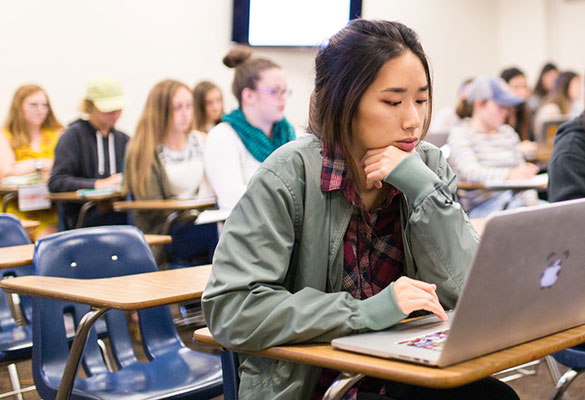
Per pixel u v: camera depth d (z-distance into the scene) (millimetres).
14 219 2752
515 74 6902
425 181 1306
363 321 1172
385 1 7926
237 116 3404
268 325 1175
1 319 2551
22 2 5406
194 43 6367
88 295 1631
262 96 3320
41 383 1891
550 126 5820
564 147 2441
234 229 1278
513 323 1073
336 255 1329
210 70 6488
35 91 4961
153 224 3879
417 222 1304
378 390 1402
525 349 1088
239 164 3357
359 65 1266
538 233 1024
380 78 1263
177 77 6266
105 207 4445
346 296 1220
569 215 1073
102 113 4770
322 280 1323
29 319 2590
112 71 5875
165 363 2080
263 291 1212
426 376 953
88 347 2105
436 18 8586
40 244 2035
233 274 1243
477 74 9102
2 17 5320
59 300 1854
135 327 3039
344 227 1336
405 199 1369
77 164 4695
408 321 1279
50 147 5070
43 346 1962
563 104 7457
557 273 1099
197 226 3779
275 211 1284
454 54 8820
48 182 4660
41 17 5496
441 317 1176
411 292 1173
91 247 2115
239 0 6559
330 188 1315
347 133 1304
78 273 2074
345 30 1310
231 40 6598
